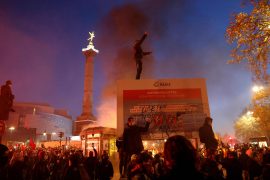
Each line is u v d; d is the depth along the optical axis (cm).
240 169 877
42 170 1522
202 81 1279
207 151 786
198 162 289
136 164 631
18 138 7906
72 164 672
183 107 1235
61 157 1595
